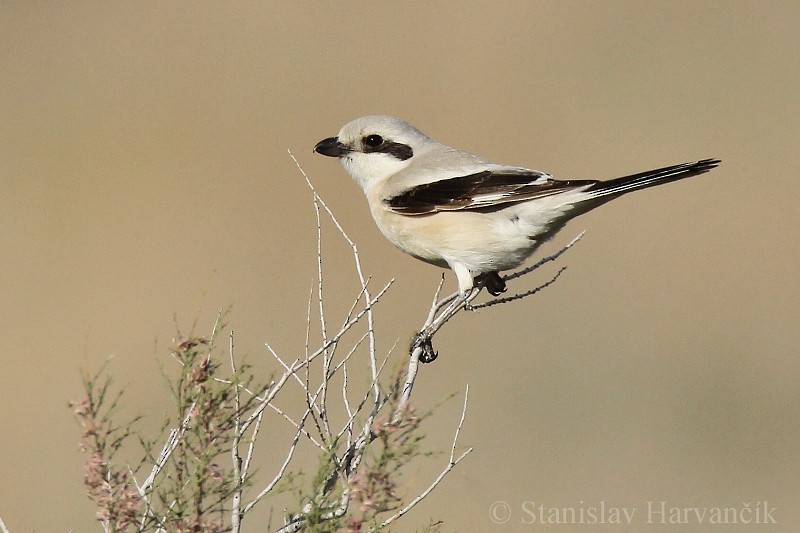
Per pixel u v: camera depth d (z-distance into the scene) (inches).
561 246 671.8
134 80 842.8
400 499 193.2
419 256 331.9
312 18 930.1
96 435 198.4
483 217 313.3
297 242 647.8
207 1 952.3
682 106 829.2
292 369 219.0
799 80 865.5
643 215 711.1
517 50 887.7
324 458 197.0
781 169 755.4
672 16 939.3
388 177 335.9
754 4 970.7
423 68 864.3
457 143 781.3
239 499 204.4
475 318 601.6
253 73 853.8
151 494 197.8
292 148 749.9
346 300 603.2
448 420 518.3
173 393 201.8
